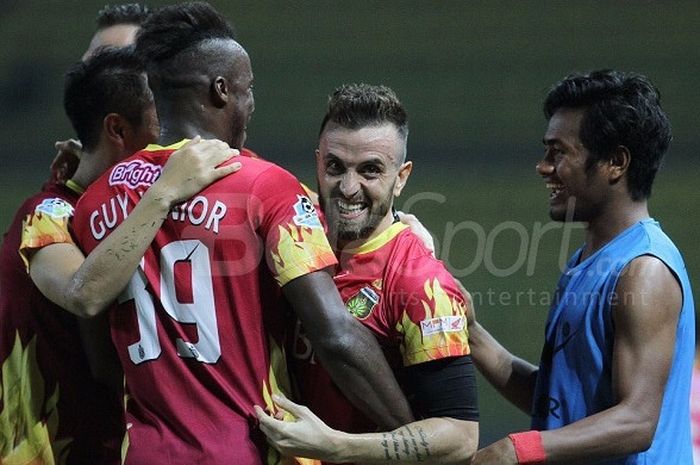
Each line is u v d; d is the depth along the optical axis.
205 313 10.00
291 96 60.28
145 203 10.00
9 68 61.47
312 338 9.97
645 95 11.88
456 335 10.43
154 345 10.15
